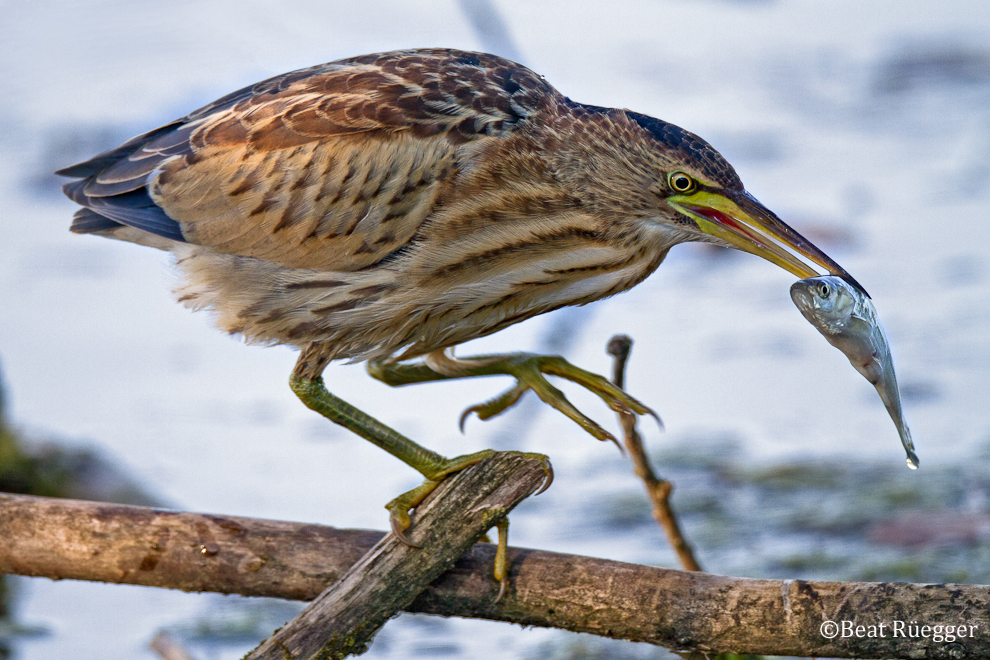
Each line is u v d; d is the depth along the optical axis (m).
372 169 7.90
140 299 15.48
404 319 8.15
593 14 24.80
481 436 12.58
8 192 18.20
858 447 11.83
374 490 11.64
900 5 25.36
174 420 12.73
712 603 6.60
